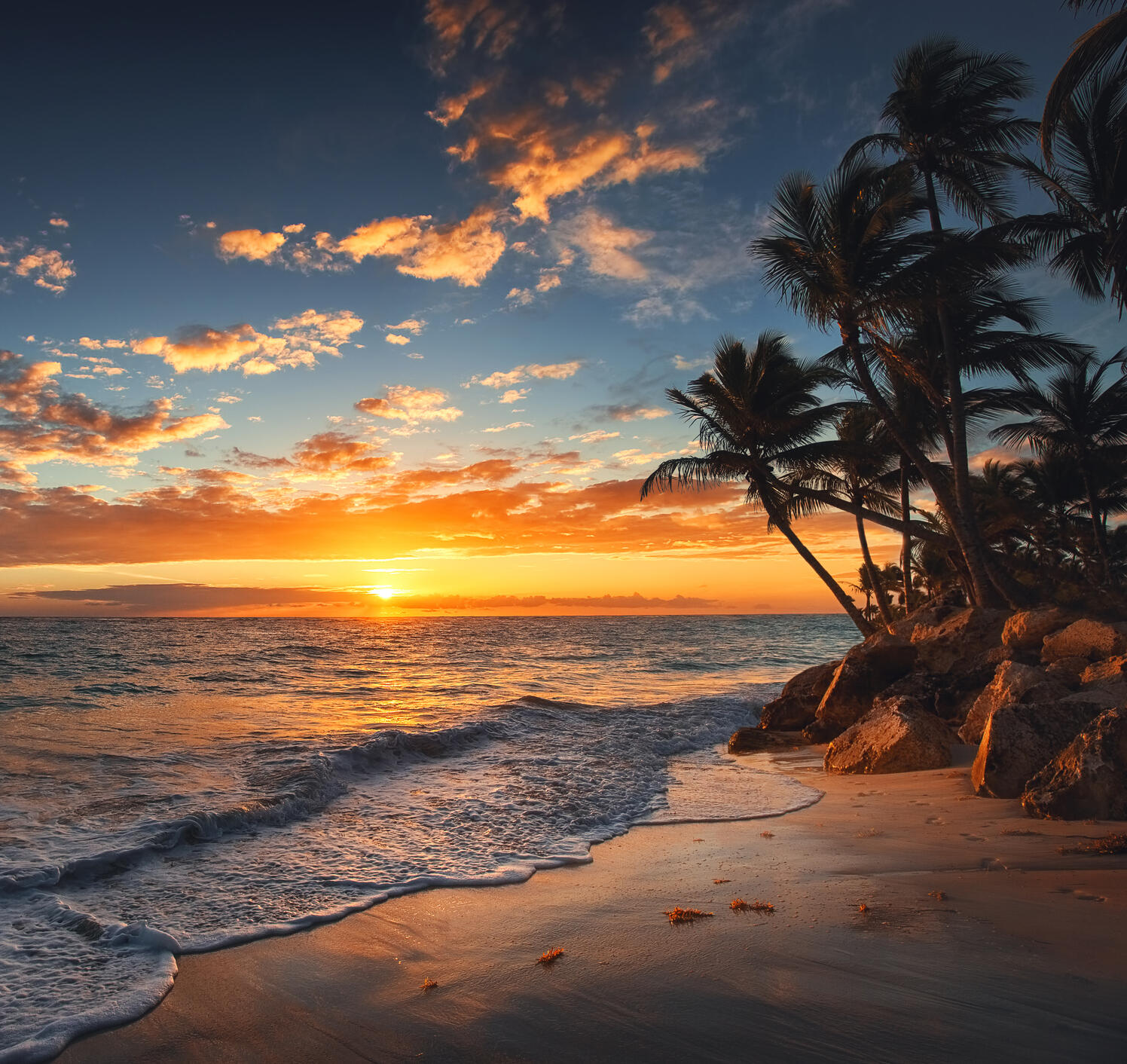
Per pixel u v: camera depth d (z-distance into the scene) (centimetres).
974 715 1196
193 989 415
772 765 1246
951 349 1758
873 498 2694
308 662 3684
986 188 1784
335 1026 370
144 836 691
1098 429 2484
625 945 460
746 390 2180
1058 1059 308
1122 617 1817
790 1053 324
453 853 689
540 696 2253
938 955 415
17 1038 357
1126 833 626
